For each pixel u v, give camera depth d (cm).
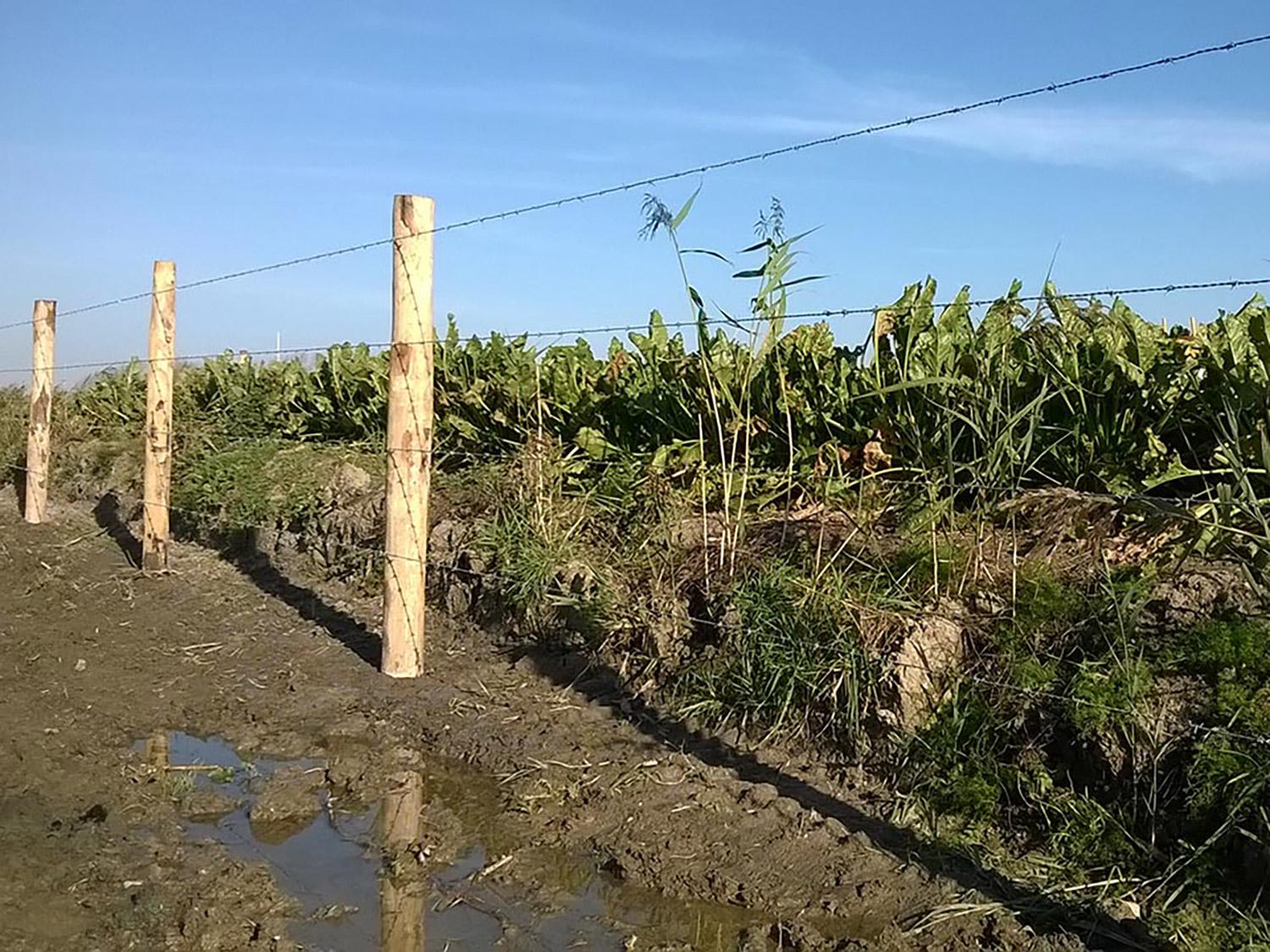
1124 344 647
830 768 551
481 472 949
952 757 506
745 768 567
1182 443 639
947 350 675
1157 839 441
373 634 819
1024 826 479
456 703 682
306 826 538
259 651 797
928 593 568
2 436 1672
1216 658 459
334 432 1313
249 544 1072
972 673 527
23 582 1012
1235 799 416
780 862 477
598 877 486
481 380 1052
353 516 962
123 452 1484
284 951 415
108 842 495
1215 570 514
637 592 702
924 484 650
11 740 613
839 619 568
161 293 1020
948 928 421
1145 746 454
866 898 446
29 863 462
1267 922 391
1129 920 416
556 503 812
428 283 720
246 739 649
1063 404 649
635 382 922
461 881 482
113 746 629
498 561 792
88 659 788
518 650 748
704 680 619
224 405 1488
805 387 761
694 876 473
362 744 644
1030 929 414
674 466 791
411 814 550
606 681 682
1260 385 574
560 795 557
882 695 537
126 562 1085
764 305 691
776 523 691
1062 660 505
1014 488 583
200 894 450
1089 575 538
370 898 466
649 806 532
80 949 404
